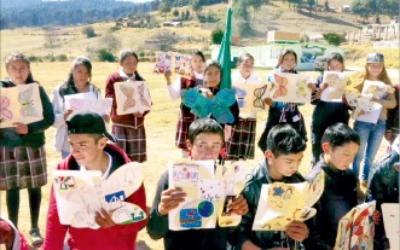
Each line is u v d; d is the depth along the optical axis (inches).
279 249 119.7
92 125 109.8
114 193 104.3
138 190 113.2
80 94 198.1
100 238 110.9
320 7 4965.6
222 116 216.2
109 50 2455.7
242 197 111.5
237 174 109.8
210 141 117.3
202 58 276.1
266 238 121.6
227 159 279.3
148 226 114.4
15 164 185.6
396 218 104.3
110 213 104.2
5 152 183.5
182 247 118.3
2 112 173.3
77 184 101.7
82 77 211.3
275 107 259.6
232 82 256.7
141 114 234.1
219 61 243.8
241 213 110.7
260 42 3218.5
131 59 234.8
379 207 140.1
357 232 120.3
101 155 115.1
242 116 277.1
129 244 115.6
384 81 264.5
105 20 5728.3
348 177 132.9
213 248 119.8
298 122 260.2
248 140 280.8
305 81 249.1
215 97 216.7
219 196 108.3
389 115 258.2
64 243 115.2
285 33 2020.2
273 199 110.6
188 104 217.0
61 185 101.7
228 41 239.6
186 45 3068.4
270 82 251.1
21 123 177.2
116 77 234.5
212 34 2433.6
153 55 2142.0
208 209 108.6
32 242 199.2
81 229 110.4
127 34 4074.8
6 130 181.2
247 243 119.8
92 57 2191.2
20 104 175.8
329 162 131.2
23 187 188.1
